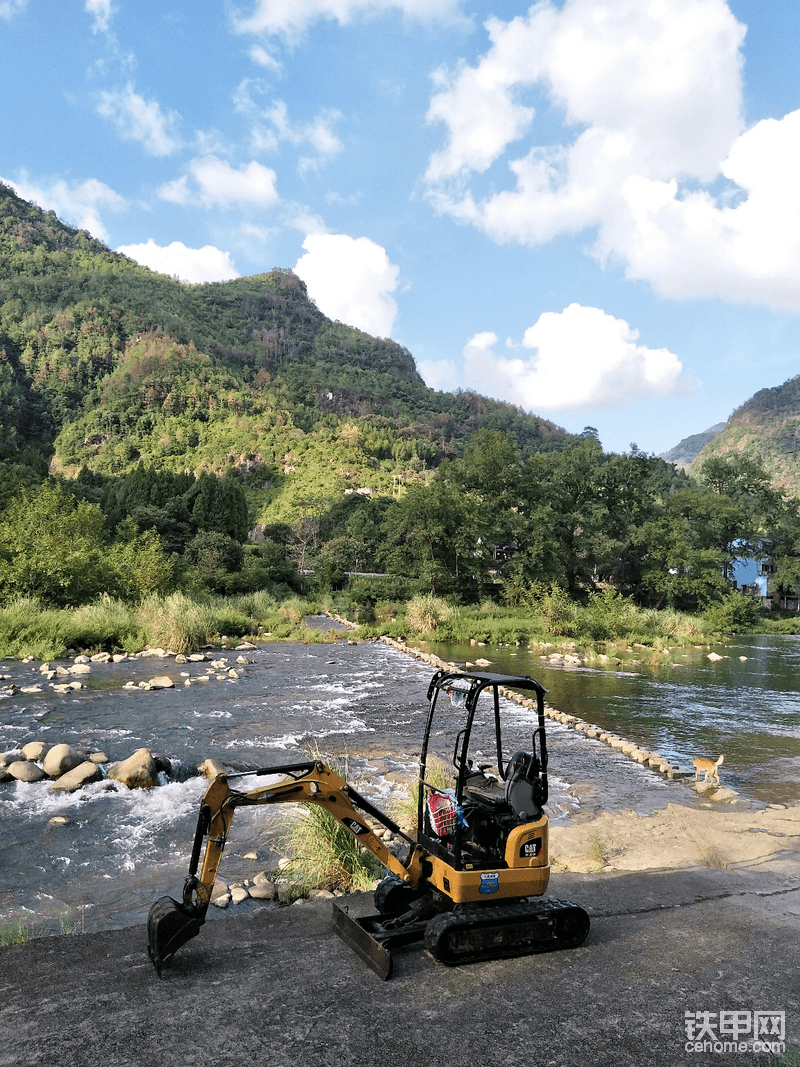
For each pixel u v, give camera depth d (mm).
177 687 20078
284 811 10055
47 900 7234
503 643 36750
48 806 10047
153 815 9836
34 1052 3910
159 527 65375
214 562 56781
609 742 15297
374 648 32344
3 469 65812
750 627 53719
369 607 49906
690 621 45500
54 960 5117
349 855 7699
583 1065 3912
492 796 5488
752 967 5223
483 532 53844
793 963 5312
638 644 38250
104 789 10805
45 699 17266
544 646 34000
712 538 69562
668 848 8922
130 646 26609
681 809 10820
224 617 34375
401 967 5043
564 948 5465
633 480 66188
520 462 62844
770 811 10914
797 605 81188
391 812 9758
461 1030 4238
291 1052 3965
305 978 4875
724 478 81688
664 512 70125
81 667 21547
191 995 4609
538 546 54156
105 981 4797
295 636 34875
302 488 160375
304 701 18766
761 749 15258
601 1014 4477
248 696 19188
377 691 20766
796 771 13555
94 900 7262
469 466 61438
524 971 5055
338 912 5613
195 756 12812
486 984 4840
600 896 6734
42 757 12023
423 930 5375
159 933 4832
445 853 5293
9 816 9609
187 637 27719
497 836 5445
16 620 25562
